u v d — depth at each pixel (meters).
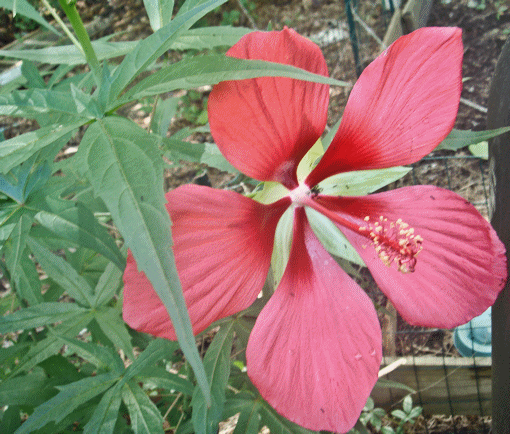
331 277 0.23
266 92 0.18
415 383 0.48
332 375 0.21
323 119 0.20
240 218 0.20
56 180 0.27
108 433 0.26
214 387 0.24
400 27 0.91
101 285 0.30
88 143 0.17
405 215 0.23
